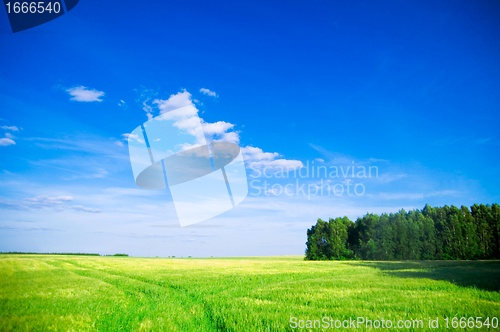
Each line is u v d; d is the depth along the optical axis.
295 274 25.05
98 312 11.33
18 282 19.48
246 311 10.84
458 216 61.94
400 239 64.38
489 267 31.75
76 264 37.81
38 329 9.40
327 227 76.62
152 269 30.89
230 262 48.09
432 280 18.56
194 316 10.95
